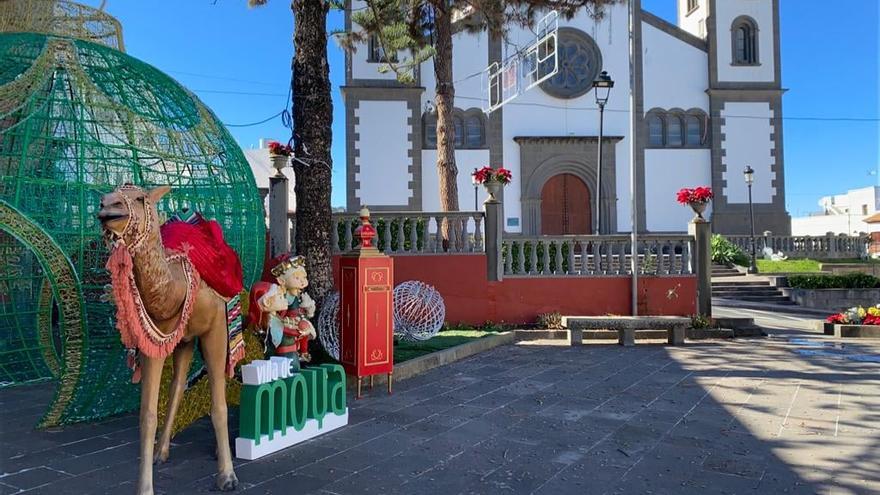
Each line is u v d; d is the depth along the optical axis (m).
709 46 26.17
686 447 5.21
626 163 25.75
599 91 25.77
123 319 3.60
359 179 24.55
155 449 4.79
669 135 26.20
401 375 8.00
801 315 16.53
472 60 25.38
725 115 26.11
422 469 4.66
